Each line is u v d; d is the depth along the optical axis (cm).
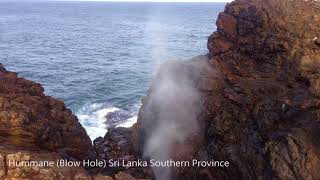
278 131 1411
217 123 1694
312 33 1791
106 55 6744
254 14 1956
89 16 18050
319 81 1561
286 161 1302
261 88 1686
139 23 13775
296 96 1553
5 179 1159
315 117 1366
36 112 1756
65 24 13175
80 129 1955
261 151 1432
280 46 1803
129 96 4050
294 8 1917
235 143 1616
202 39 8688
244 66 1916
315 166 1252
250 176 1457
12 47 7438
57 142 1734
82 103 3809
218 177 1628
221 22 2097
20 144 1569
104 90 4294
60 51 7144
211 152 1686
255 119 1584
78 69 5481
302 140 1293
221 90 1847
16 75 2036
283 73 1753
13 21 13888
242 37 1986
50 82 4700
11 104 1694
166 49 7212
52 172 1241
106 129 3038
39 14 18888
